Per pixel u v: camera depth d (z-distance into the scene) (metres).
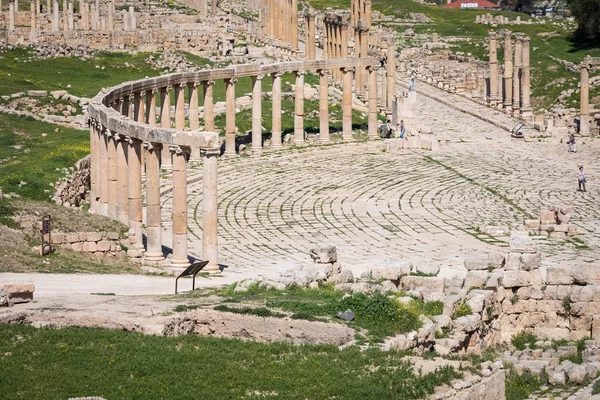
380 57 194.00
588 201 128.62
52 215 96.31
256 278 82.31
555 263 99.25
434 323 67.62
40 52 191.38
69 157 123.94
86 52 195.88
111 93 117.81
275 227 116.12
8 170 116.44
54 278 81.75
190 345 61.25
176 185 93.69
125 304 67.69
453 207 125.50
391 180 138.50
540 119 178.88
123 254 94.38
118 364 58.19
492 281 75.44
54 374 56.91
